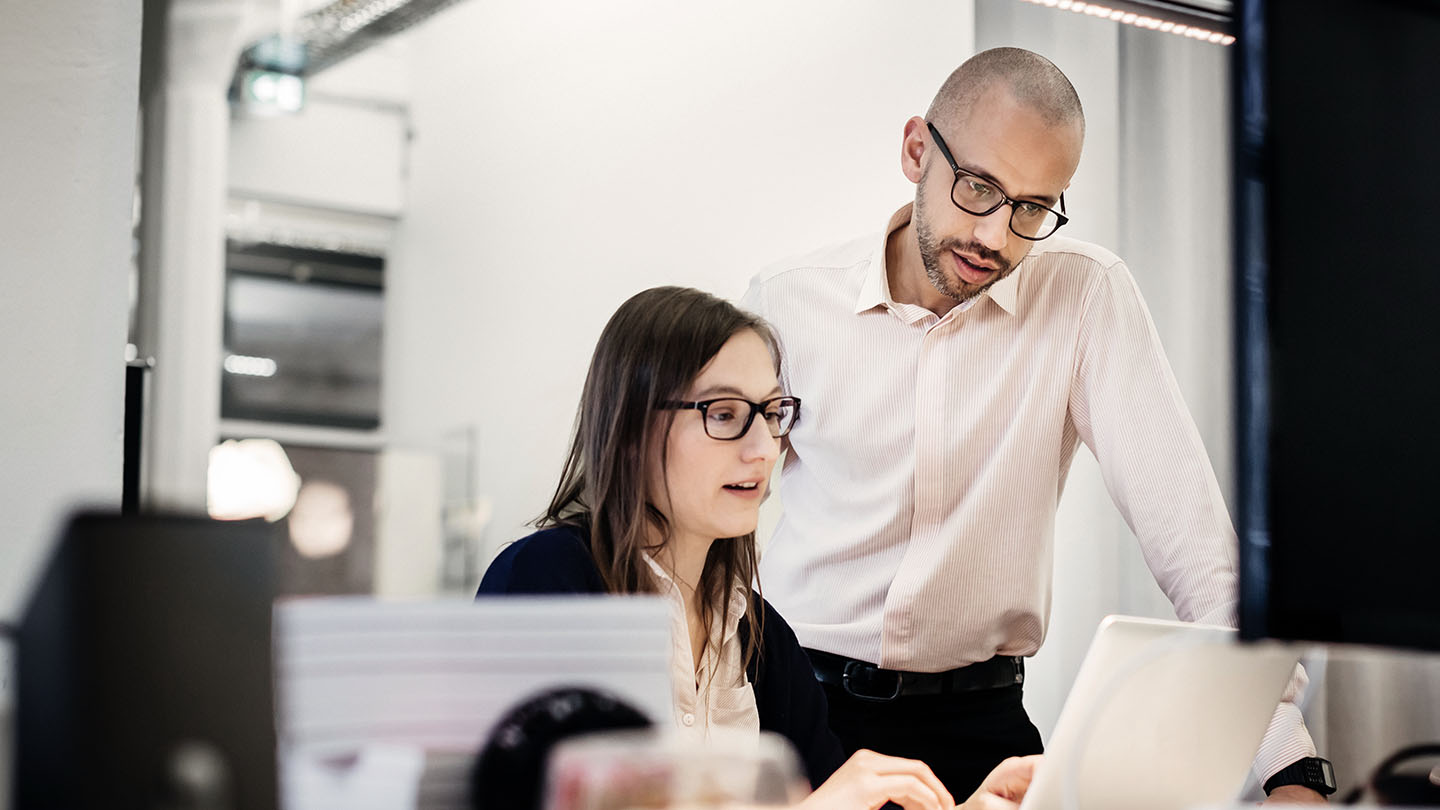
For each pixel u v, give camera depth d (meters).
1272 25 0.88
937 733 2.12
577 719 0.79
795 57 3.52
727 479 1.44
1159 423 2.05
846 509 2.21
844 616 2.18
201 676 0.71
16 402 1.86
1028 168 1.96
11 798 0.69
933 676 2.13
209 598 0.72
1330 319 0.88
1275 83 0.88
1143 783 1.18
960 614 2.12
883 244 2.19
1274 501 0.85
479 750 0.78
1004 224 1.99
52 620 0.70
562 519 1.54
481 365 4.23
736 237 3.66
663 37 3.80
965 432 2.13
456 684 0.78
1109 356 2.10
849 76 3.43
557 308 4.11
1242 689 1.22
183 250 4.20
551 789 0.68
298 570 4.14
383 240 4.36
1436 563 0.89
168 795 0.70
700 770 0.68
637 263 3.88
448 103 4.33
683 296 1.51
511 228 4.18
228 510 4.14
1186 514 2.00
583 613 0.81
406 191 4.36
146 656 0.71
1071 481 3.12
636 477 1.45
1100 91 3.14
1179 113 3.14
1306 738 1.56
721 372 1.45
